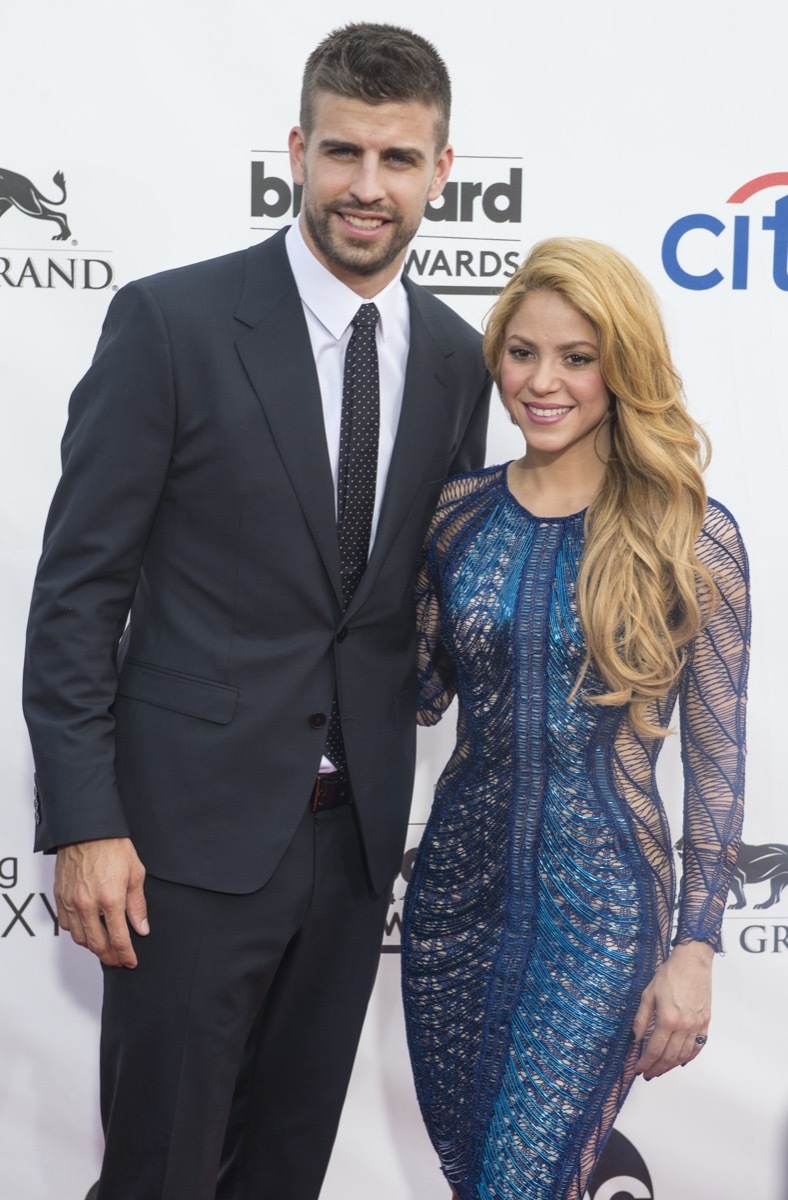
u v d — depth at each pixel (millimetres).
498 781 1608
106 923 1542
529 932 1581
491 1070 1590
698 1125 2219
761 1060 2201
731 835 1557
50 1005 2162
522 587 1565
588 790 1560
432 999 1684
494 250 2035
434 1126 1702
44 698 1562
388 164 1548
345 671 1632
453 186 2016
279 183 1984
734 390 2070
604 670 1508
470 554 1629
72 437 1592
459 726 1700
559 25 1985
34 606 1594
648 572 1525
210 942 1599
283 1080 1814
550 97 2002
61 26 1930
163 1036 1602
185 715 1588
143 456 1543
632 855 1558
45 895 2139
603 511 1555
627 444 1541
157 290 1568
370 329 1627
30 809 2113
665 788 2186
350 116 1521
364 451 1632
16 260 1975
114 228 1979
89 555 1552
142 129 1960
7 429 2016
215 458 1556
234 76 1959
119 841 1551
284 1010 1781
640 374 1513
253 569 1581
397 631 1697
